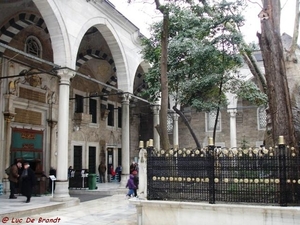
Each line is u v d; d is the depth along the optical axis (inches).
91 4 577.6
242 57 569.6
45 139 700.7
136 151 1107.9
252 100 613.6
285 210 241.6
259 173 261.3
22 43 639.1
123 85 703.1
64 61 503.5
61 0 503.5
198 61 516.1
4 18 576.4
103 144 924.0
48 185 609.3
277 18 319.0
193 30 502.9
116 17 652.7
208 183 274.2
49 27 502.3
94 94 885.2
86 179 688.4
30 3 570.9
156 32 522.0
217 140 1066.7
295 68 394.9
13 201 477.4
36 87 674.2
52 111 712.4
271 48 314.2
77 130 813.2
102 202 519.2
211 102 576.1
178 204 272.8
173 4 429.7
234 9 478.3
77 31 534.9
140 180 295.6
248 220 253.4
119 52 681.0
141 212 287.3
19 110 636.1
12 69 615.8
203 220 266.8
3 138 595.8
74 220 362.0
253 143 1027.3
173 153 288.7
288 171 255.8
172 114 964.6
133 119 1100.5
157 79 562.9
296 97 379.2
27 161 645.9
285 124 303.1
